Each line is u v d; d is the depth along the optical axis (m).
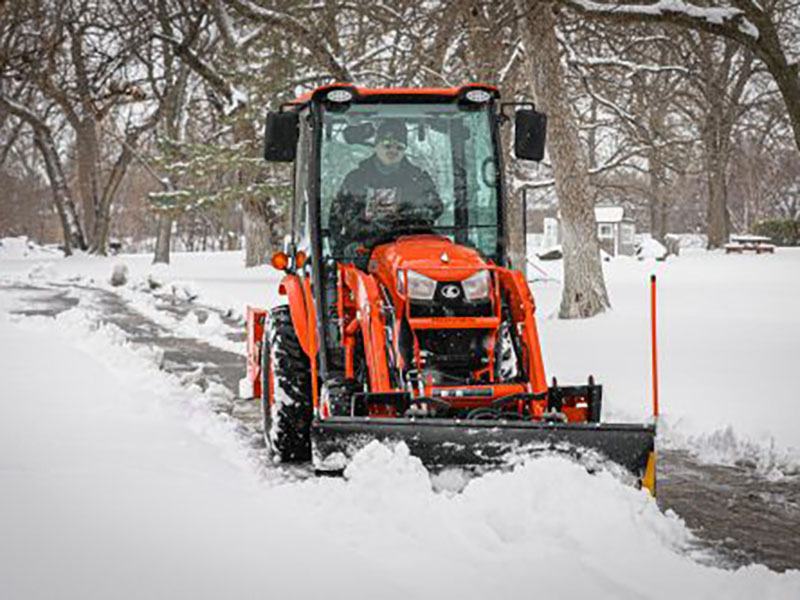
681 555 4.87
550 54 14.27
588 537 4.67
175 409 7.91
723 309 15.30
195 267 31.48
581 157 14.55
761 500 6.04
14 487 5.09
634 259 34.25
